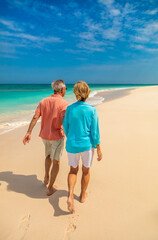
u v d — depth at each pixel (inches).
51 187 95.3
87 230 72.6
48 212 83.2
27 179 110.7
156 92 772.0
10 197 93.7
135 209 83.0
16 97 801.6
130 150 147.9
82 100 81.6
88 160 84.2
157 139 171.3
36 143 173.6
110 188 98.7
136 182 103.3
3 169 121.8
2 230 72.9
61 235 70.5
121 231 71.6
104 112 322.7
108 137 181.5
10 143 173.8
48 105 91.7
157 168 118.0
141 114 292.0
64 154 146.3
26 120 287.4
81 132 79.6
